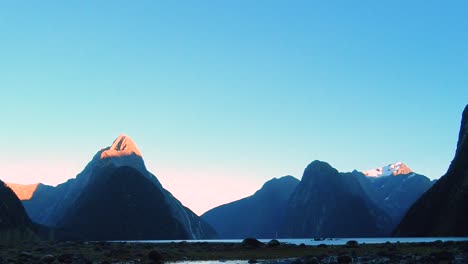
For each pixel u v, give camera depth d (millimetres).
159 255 74312
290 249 93375
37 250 94875
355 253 79000
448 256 62500
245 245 101812
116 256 77438
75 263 65375
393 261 62188
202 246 112812
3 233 194625
